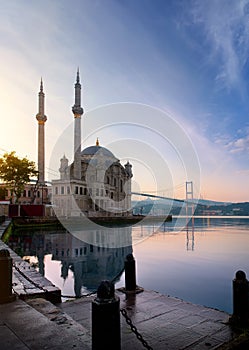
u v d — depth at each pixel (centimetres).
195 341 486
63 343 384
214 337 500
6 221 3778
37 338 400
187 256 1795
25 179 4700
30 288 713
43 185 6394
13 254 1347
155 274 1299
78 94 6191
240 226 4594
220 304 885
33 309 520
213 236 3012
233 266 1484
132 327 399
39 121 6731
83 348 370
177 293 1008
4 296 560
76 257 1828
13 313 498
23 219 3978
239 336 494
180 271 1365
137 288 755
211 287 1079
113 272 1397
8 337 403
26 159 4750
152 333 514
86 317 580
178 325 547
